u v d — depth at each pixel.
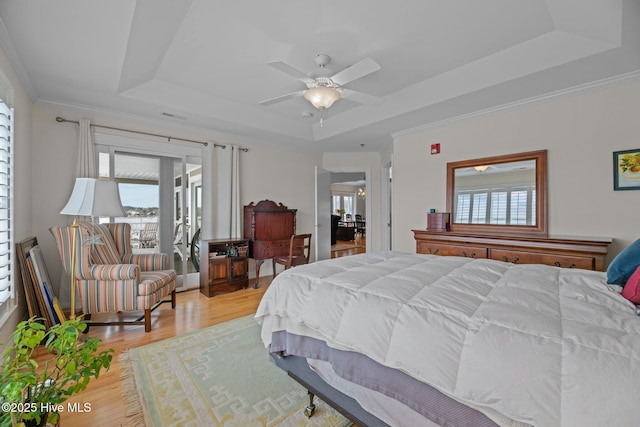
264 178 4.82
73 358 1.00
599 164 2.61
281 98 2.57
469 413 0.91
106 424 1.48
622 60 2.21
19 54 2.15
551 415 0.74
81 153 3.13
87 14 1.74
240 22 2.09
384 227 5.41
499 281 1.42
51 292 2.61
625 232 2.49
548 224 2.88
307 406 1.56
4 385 0.85
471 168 3.42
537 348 0.84
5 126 2.09
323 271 1.68
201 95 3.35
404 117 3.49
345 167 5.59
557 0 1.84
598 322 0.92
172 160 3.98
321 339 1.38
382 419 1.16
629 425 0.65
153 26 1.98
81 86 2.71
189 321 2.87
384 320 1.16
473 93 2.80
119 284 2.57
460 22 2.09
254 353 2.22
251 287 4.18
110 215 2.27
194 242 4.30
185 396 1.69
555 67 2.31
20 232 2.45
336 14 2.01
